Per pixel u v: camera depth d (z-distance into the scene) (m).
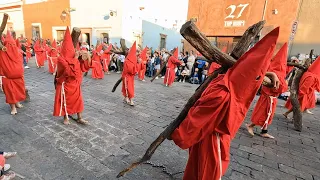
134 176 2.55
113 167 2.70
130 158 2.93
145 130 3.92
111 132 3.73
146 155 2.01
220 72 1.75
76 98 3.82
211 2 12.30
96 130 3.77
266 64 1.45
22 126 3.72
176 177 2.60
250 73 1.45
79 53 3.73
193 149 1.92
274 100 3.77
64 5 16.64
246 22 11.39
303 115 5.79
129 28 14.32
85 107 5.06
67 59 3.46
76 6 15.94
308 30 9.87
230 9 11.77
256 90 1.55
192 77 10.20
